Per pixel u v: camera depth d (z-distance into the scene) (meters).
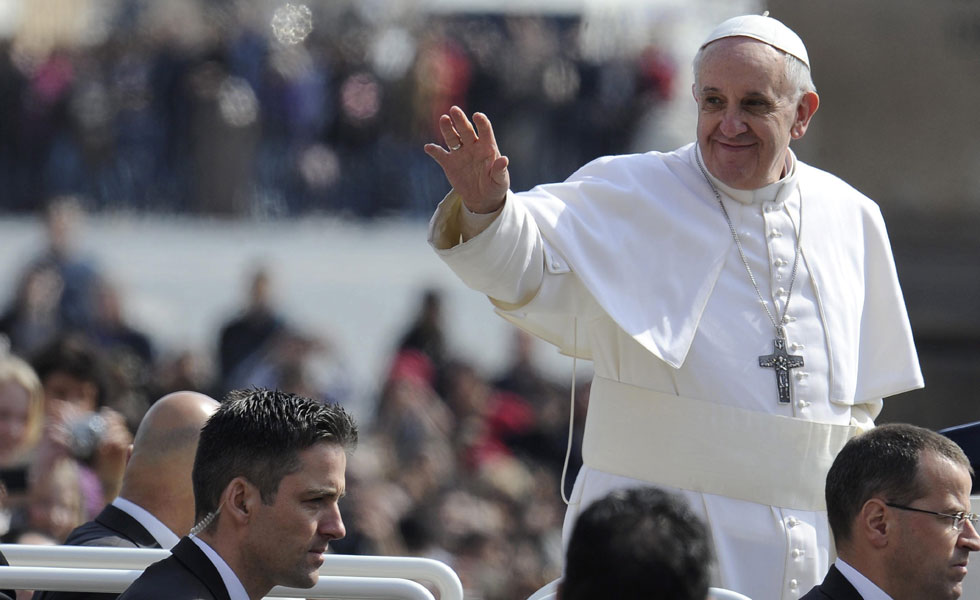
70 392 25.52
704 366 15.01
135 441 16.64
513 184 67.94
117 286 53.19
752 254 15.41
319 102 68.00
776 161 15.38
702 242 15.36
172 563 12.86
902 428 14.14
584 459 15.72
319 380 48.34
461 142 13.98
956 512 13.77
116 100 67.62
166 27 68.06
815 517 15.08
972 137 30.86
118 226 65.44
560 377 51.47
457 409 47.25
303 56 68.31
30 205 67.06
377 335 58.19
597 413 15.53
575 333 15.84
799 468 15.00
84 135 67.31
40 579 13.42
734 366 15.04
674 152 16.06
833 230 15.87
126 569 14.48
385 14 69.81
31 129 67.25
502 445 47.12
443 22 69.88
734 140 15.20
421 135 68.62
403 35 69.25
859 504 13.89
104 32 69.25
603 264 15.12
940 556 13.70
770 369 15.11
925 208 31.12
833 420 15.27
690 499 14.91
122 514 16.27
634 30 70.81
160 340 53.81
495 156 13.98
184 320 57.34
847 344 15.50
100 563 14.45
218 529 12.89
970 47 30.72
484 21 70.69
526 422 47.44
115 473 22.34
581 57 68.94
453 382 47.75
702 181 15.66
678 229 15.40
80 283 51.38
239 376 48.31
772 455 14.93
